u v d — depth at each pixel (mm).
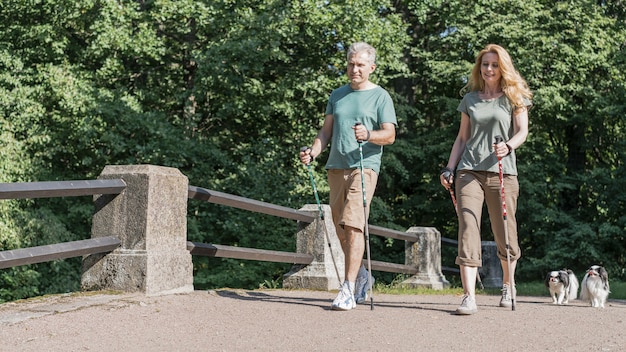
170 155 16891
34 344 4328
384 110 6023
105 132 16406
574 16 19578
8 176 16078
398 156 20781
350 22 17281
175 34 18984
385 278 20312
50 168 17312
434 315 5730
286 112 18000
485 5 19984
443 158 20125
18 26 17125
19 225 16141
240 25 17125
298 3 17219
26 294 16750
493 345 4594
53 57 17359
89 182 5875
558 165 21078
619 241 20516
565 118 19750
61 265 16781
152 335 4672
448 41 20109
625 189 20281
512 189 6211
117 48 16766
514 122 6203
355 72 6086
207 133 19688
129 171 6242
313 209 9055
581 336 4973
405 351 4375
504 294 6613
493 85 6223
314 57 18875
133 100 17062
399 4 21047
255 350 4352
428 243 11633
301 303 6281
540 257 20922
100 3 16719
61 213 17594
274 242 18375
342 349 4410
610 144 21781
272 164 18172
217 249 7172
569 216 20078
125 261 6133
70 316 5090
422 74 21281
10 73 17031
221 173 18547
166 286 6277
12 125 16594
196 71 17281
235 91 17953
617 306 7977
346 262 5969
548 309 6512
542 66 19422
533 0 19938
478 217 6074
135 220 6176
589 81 20844
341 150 6074
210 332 4820
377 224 19672
